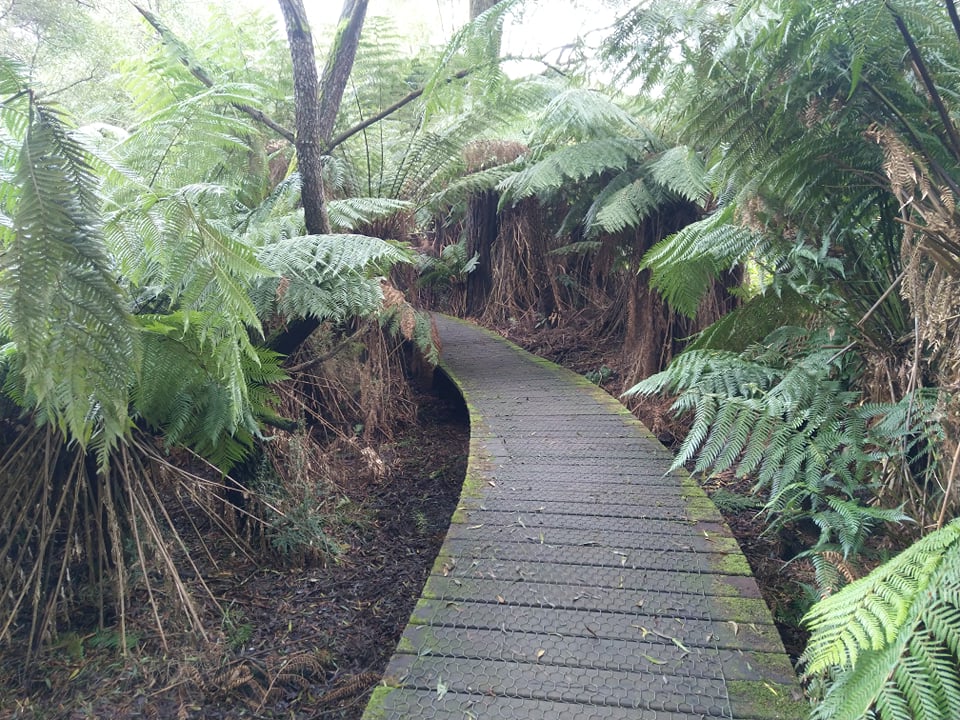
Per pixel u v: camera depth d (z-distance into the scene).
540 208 7.02
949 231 1.77
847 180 2.34
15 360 2.05
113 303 1.36
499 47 3.15
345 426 4.64
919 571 1.41
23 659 2.38
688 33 2.35
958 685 1.30
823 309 2.80
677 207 4.85
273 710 2.26
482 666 1.88
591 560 2.47
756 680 1.80
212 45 4.33
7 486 2.42
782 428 2.44
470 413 4.40
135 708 2.23
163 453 2.80
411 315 4.35
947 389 1.92
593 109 4.48
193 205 1.92
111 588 2.66
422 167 5.01
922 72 1.91
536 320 7.21
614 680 1.81
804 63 2.11
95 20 5.32
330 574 3.13
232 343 2.04
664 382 2.95
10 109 1.49
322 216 3.46
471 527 2.76
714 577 2.33
